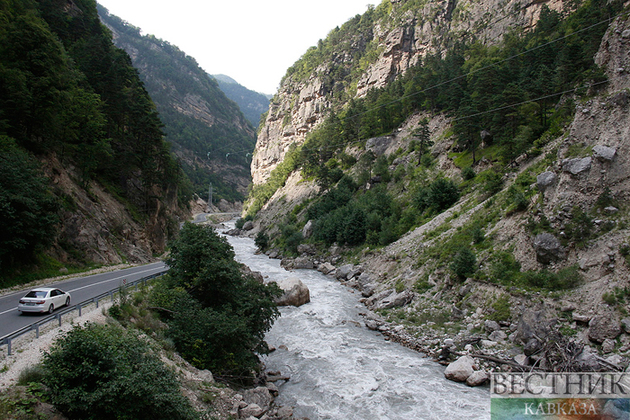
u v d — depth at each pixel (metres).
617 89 27.81
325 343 28.33
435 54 129.38
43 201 28.98
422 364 24.30
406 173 73.56
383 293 38.44
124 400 11.54
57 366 11.62
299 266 62.19
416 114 94.12
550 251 26.56
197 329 19.53
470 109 62.62
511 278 28.22
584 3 83.38
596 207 25.58
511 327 25.16
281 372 23.53
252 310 23.31
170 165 65.62
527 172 39.06
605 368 18.38
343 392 20.81
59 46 43.88
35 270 29.61
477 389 20.53
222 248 26.45
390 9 181.38
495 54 93.31
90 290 26.42
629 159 25.11
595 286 22.91
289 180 128.12
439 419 17.88
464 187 54.50
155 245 55.94
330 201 80.06
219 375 19.14
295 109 187.12
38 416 10.53
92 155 44.22
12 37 35.72
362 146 101.94
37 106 35.56
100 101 49.09
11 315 19.36
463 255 31.97
